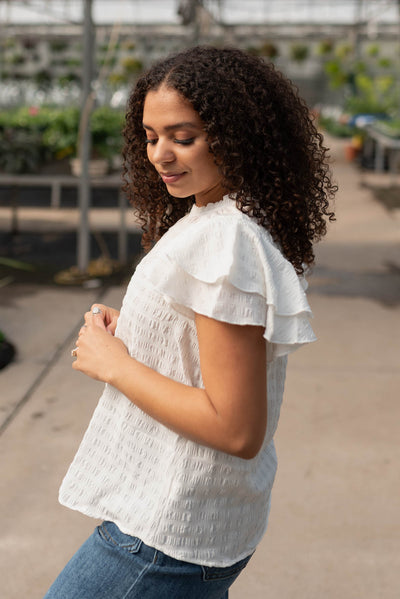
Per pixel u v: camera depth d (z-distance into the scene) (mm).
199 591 1012
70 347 3781
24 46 18266
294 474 2529
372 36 18297
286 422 2936
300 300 891
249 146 934
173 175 947
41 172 5605
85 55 4750
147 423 985
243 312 848
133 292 977
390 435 2838
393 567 2035
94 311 1136
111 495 1017
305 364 3596
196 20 9523
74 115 5449
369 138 12570
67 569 1033
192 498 957
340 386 3316
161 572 973
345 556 2082
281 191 964
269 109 942
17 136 5539
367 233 7055
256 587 1942
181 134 915
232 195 955
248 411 864
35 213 7895
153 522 958
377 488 2445
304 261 1065
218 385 862
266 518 1108
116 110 6438
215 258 871
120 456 1015
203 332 871
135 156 1183
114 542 1002
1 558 2045
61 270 5367
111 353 976
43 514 2268
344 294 4906
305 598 1902
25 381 3314
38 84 16531
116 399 1025
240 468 968
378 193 9555
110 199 8320
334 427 2900
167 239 1005
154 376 930
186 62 915
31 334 3957
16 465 2555
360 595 1915
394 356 3730
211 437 877
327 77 21312
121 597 997
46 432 2816
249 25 17703
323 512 2299
